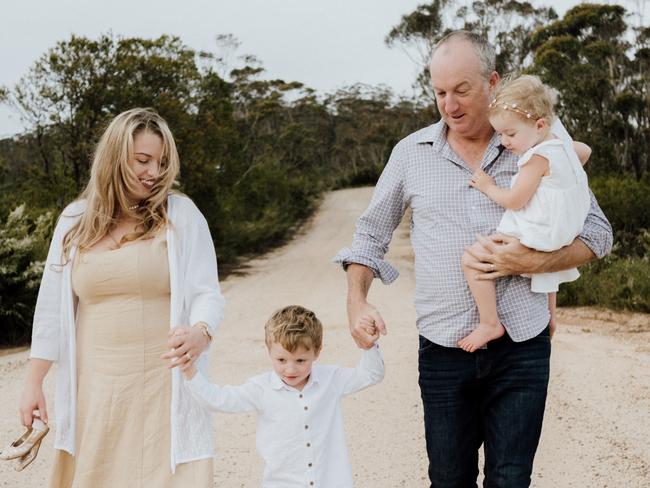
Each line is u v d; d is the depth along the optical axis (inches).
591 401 253.9
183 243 123.6
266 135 2341.3
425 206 129.3
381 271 135.1
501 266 120.7
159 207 123.3
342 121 3275.1
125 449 120.6
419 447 215.9
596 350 338.0
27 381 123.1
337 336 382.6
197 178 926.4
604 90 1240.2
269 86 2554.1
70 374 122.8
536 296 125.7
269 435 128.2
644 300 462.3
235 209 1183.6
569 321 434.9
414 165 132.1
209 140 970.1
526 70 1321.4
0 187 859.4
